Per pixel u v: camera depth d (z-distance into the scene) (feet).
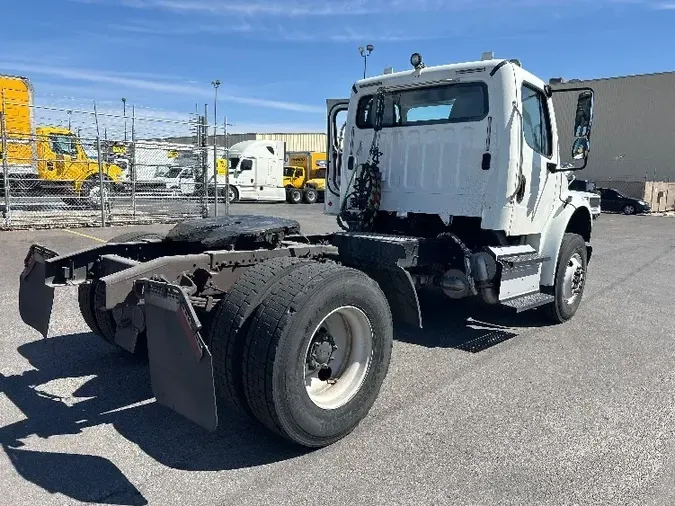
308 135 180.04
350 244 15.84
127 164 52.80
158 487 9.95
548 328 20.53
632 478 10.47
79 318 20.25
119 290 10.98
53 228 46.98
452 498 9.75
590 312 23.26
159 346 10.41
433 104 18.07
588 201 22.59
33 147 51.67
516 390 14.61
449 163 17.62
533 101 18.39
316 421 11.08
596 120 141.28
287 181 107.34
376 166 19.03
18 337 17.94
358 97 19.81
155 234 16.76
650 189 122.01
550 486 10.16
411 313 15.08
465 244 17.51
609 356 17.53
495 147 16.74
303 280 10.98
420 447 11.51
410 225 19.21
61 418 12.54
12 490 9.75
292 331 10.48
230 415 12.82
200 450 11.27
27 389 14.03
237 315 10.89
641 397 14.30
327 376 11.96
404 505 9.52
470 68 17.04
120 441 11.56
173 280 11.86
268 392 10.38
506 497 9.80
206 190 55.47
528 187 17.95
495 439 11.90
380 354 12.43
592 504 9.64
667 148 132.05
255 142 101.04
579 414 13.21
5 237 41.16
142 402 13.42
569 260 20.76
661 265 38.14
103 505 9.40
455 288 17.11
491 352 17.65
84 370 15.31
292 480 10.23
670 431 12.42
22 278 14.32
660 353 17.98
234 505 9.46
